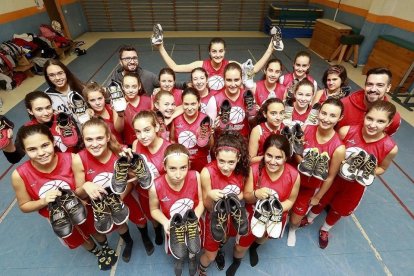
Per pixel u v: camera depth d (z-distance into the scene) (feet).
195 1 38.09
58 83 8.44
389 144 6.91
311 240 9.03
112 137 6.73
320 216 10.04
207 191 6.86
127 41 34.19
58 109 8.87
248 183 7.05
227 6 38.78
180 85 12.49
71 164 6.41
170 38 35.91
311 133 7.60
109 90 8.30
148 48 31.07
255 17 40.04
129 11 38.24
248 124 10.33
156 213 6.80
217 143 6.32
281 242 8.95
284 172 6.82
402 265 8.23
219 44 10.87
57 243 8.73
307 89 8.35
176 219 6.13
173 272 7.98
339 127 8.59
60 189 5.90
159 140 7.25
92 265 8.11
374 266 8.20
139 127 6.56
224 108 8.66
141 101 9.33
